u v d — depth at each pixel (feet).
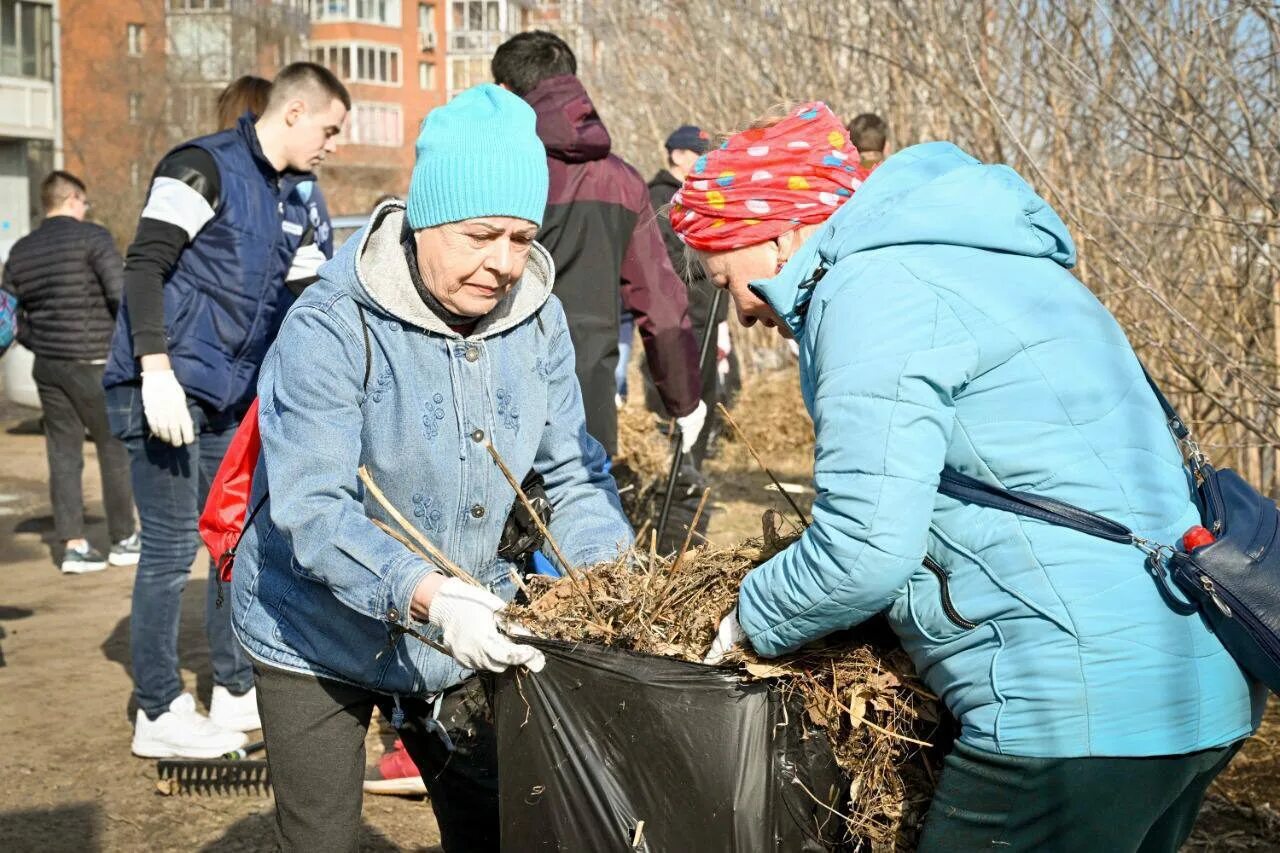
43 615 20.15
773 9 34.14
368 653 7.88
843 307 6.23
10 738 14.75
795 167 6.84
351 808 8.21
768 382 33.86
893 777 6.72
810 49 32.42
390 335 7.61
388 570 7.07
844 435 6.04
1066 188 18.99
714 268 7.21
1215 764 6.42
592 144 13.12
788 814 6.64
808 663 6.68
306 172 13.99
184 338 13.39
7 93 125.29
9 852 11.91
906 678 6.66
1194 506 6.45
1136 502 6.15
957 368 6.05
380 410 7.66
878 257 6.32
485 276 7.43
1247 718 6.37
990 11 23.04
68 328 22.35
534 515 7.39
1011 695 6.06
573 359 8.65
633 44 45.34
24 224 130.11
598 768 6.79
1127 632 5.98
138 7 144.05
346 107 13.98
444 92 199.82
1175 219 17.65
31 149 131.95
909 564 5.99
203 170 13.19
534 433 8.15
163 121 126.21
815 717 6.66
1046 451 6.11
